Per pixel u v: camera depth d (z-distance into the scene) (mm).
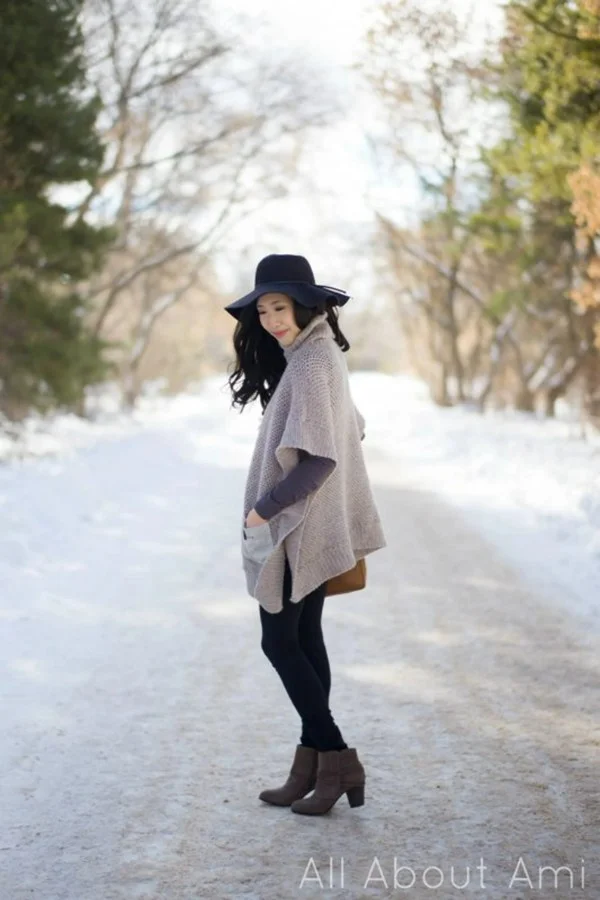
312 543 3254
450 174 18672
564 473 12500
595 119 9016
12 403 14570
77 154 13273
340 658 5195
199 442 20031
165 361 38156
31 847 3068
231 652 5312
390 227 27125
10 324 13422
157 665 5047
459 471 14234
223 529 9445
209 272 30859
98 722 4195
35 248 13297
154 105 21406
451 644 5441
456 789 3492
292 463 3207
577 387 29906
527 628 5738
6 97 12203
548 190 10758
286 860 2975
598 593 6496
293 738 4023
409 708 4375
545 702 4438
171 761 3771
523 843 3070
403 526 9586
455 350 31234
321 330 3303
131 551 8133
